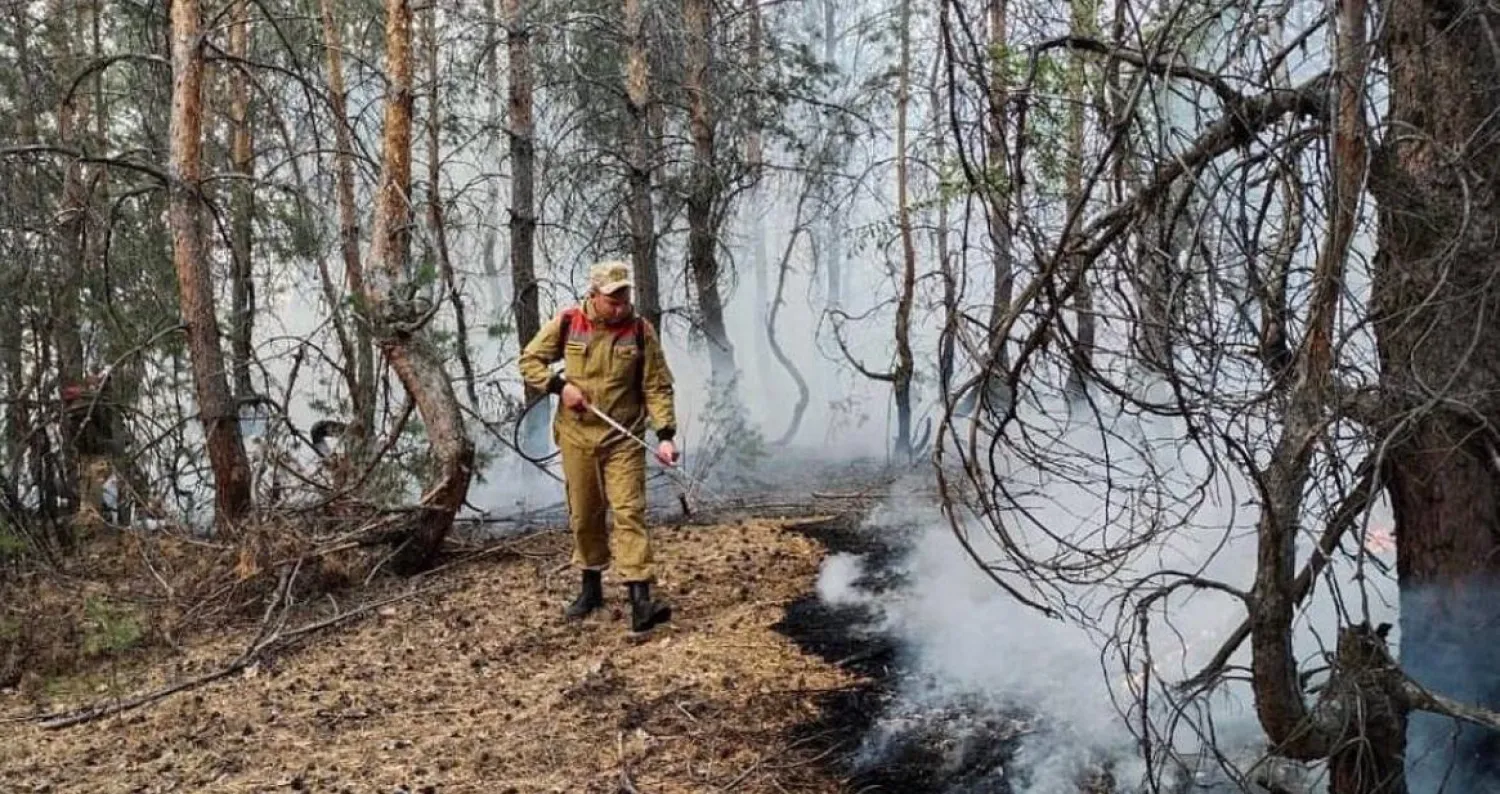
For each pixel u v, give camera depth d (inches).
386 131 333.1
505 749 183.5
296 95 574.9
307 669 231.8
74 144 407.8
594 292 236.2
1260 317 136.5
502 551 328.2
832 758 177.0
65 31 457.7
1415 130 120.0
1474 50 130.7
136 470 376.2
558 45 561.9
